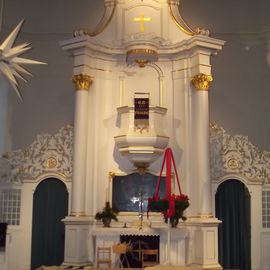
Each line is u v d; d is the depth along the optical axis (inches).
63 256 436.8
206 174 402.3
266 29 488.4
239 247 435.8
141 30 440.5
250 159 447.2
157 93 437.7
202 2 502.6
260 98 478.6
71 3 503.5
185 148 420.8
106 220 400.2
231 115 477.1
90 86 426.6
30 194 445.7
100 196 421.1
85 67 418.9
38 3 500.7
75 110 417.1
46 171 448.5
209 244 390.9
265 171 447.5
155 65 441.1
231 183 445.7
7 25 484.1
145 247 391.2
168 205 301.3
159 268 264.4
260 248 436.5
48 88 484.7
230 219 440.1
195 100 418.3
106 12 450.6
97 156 424.2
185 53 431.2
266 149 468.1
